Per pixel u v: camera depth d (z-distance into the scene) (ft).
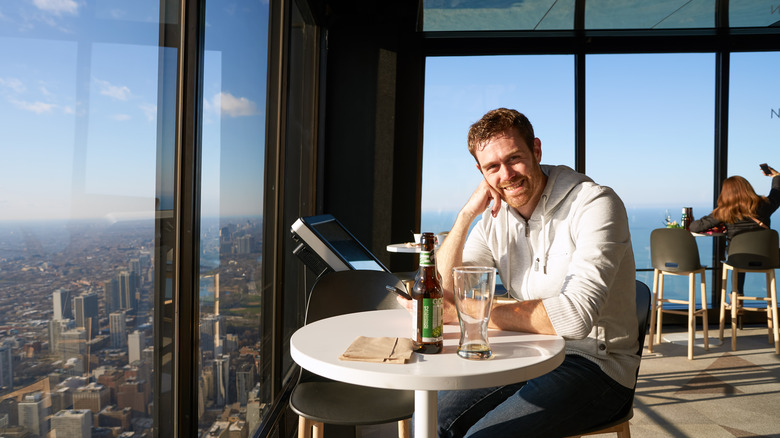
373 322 4.90
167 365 4.29
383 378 3.35
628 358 5.02
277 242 8.76
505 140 5.18
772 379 11.86
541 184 5.54
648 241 17.38
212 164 5.58
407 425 6.53
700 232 16.03
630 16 15.43
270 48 8.34
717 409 10.13
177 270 4.44
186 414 4.51
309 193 13.83
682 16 15.46
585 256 4.76
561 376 4.78
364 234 16.14
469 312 3.73
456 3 14.25
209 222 5.47
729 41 17.10
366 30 16.12
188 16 4.44
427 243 3.93
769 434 8.98
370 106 16.11
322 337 4.33
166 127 4.22
